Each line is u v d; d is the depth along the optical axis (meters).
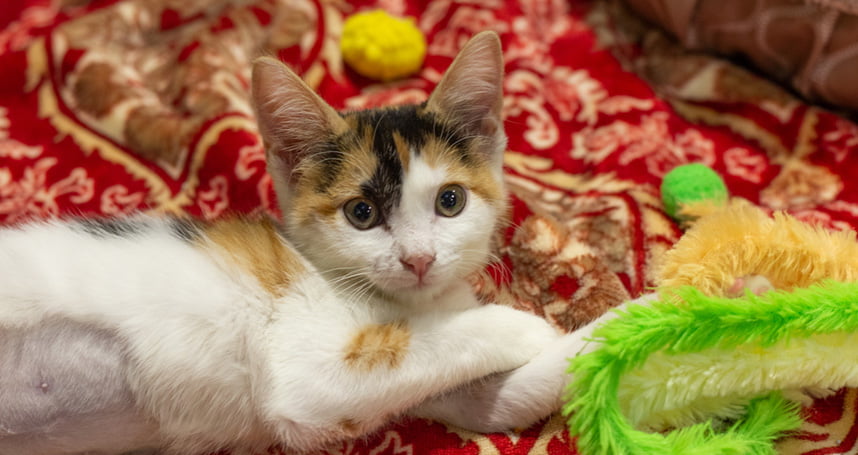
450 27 0.59
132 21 0.57
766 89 0.53
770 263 0.40
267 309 0.40
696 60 0.55
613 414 0.37
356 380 0.39
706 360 0.38
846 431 0.39
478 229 0.42
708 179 0.46
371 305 0.41
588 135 0.53
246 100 0.53
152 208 0.50
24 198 0.50
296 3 0.58
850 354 0.38
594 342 0.38
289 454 0.41
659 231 0.46
